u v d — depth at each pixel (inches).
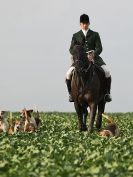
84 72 816.3
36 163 535.8
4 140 748.6
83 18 858.8
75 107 848.3
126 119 1443.2
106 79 857.5
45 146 691.4
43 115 1626.5
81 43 858.1
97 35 862.5
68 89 858.1
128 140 743.1
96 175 474.9
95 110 830.5
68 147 678.5
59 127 1056.2
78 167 521.0
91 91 821.9
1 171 510.3
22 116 927.7
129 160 554.6
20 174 479.2
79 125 865.5
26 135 845.8
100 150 645.3
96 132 852.6
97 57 855.7
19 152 631.2
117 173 486.3
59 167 516.7
